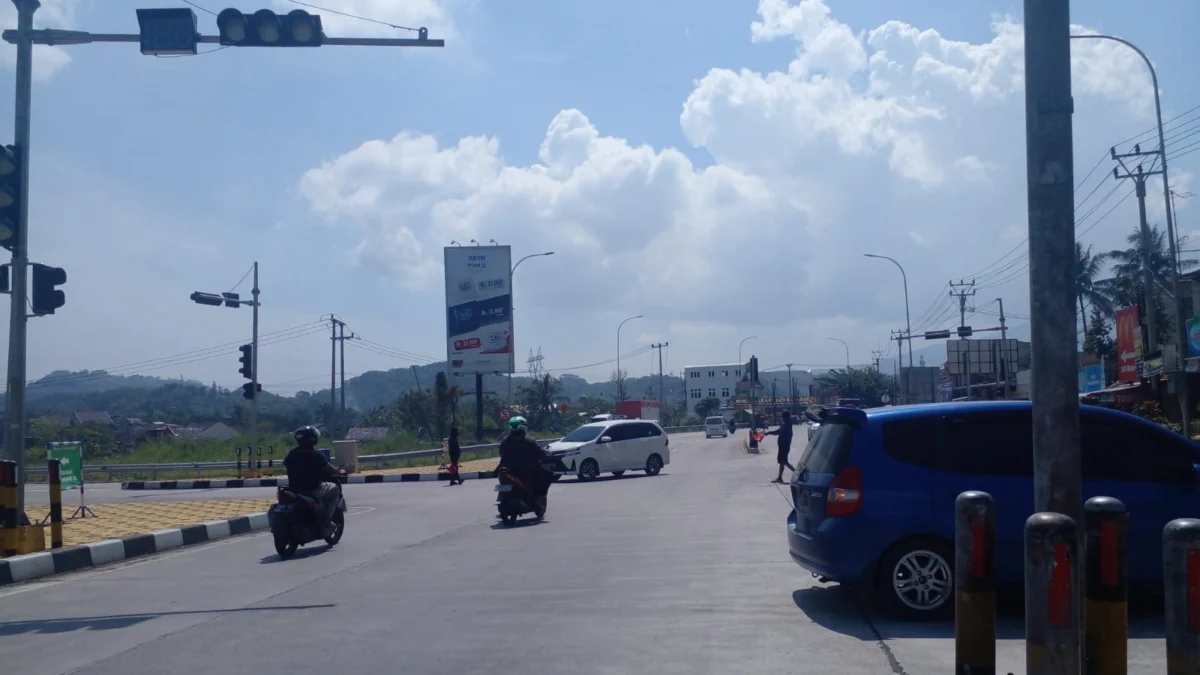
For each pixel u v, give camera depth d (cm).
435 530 1647
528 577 1109
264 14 1219
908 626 813
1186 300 4088
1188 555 462
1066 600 487
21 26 1438
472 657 746
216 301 3216
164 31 1243
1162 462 841
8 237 1418
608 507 1978
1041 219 606
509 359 4766
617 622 855
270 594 1058
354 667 725
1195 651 459
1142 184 3762
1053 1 612
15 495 1311
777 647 753
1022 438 856
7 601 1064
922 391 7119
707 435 7669
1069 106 609
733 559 1197
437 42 1260
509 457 1728
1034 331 607
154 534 1501
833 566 841
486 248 4797
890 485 840
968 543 562
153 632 872
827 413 905
